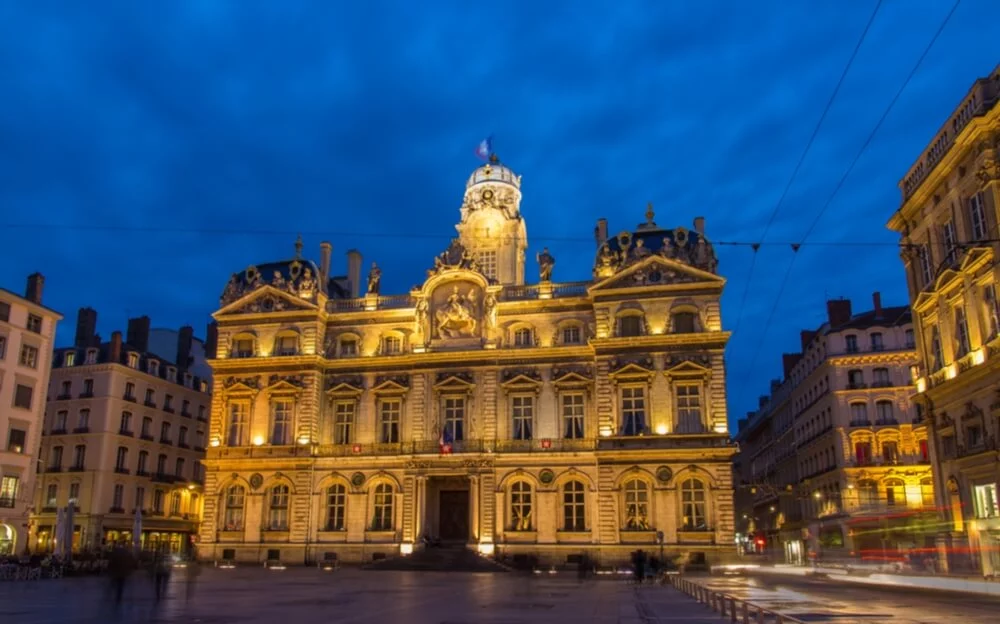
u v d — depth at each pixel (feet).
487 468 214.07
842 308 298.35
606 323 217.15
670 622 77.30
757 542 434.30
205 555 225.56
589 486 209.97
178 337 348.38
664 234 225.97
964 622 73.92
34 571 164.96
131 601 102.06
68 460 279.49
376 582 150.71
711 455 203.31
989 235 138.92
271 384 231.91
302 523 221.66
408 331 234.17
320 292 239.30
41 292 254.47
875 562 242.58
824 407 293.64
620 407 211.82
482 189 268.41
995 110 133.80
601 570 197.06
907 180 175.42
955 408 155.63
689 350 211.00
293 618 80.12
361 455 223.30
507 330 227.40
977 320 144.36
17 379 235.61
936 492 165.17
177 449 314.96
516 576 178.50
